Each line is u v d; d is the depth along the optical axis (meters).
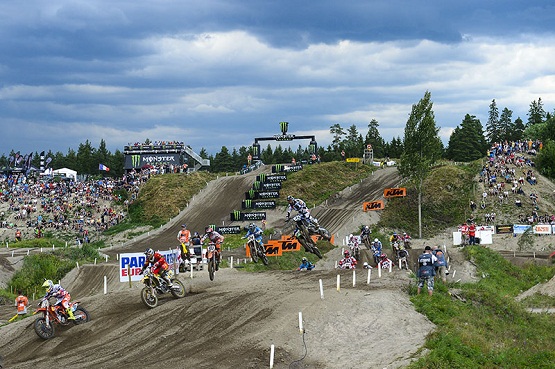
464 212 58.31
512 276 38.19
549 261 40.25
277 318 16.22
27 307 30.66
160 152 80.31
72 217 63.16
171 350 14.88
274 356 13.92
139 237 56.62
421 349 14.15
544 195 59.09
